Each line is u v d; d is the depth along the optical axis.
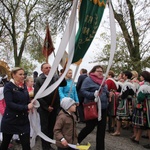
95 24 3.75
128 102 6.79
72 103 3.90
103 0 3.75
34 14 22.00
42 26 20.42
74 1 3.55
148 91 5.93
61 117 3.87
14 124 3.90
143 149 5.77
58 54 3.44
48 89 3.61
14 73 4.06
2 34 23.98
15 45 23.58
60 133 3.83
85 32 3.69
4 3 22.67
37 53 22.75
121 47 12.92
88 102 5.09
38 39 22.42
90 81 5.09
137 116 6.18
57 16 13.94
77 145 3.85
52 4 14.34
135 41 12.77
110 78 7.32
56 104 5.17
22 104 4.00
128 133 7.51
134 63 12.11
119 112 6.93
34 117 4.13
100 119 4.93
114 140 6.58
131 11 12.88
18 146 5.63
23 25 23.45
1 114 5.18
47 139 4.07
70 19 3.54
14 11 22.92
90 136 7.00
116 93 7.37
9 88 3.96
